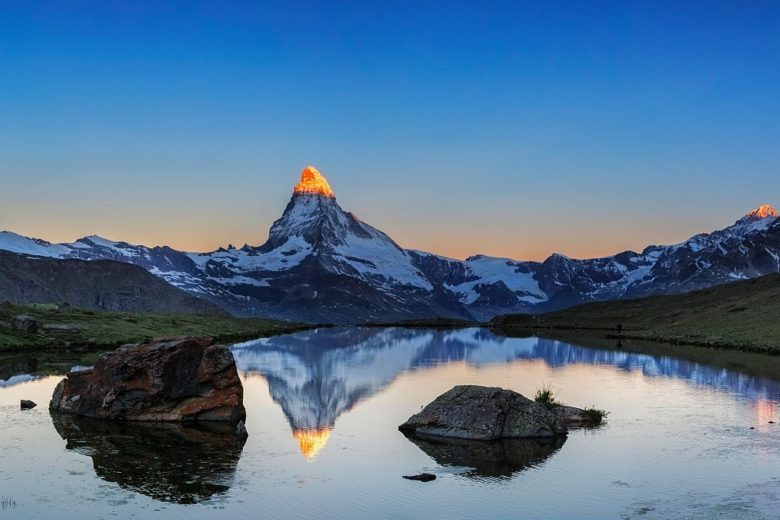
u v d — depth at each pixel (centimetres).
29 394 6144
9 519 2947
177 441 4400
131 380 5062
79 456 3972
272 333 19112
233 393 5162
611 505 3181
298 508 3136
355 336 18500
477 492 3378
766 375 8100
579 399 6203
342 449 4241
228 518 2997
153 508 3106
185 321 17350
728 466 3831
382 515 3055
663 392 6656
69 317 13912
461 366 9456
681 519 2986
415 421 4806
